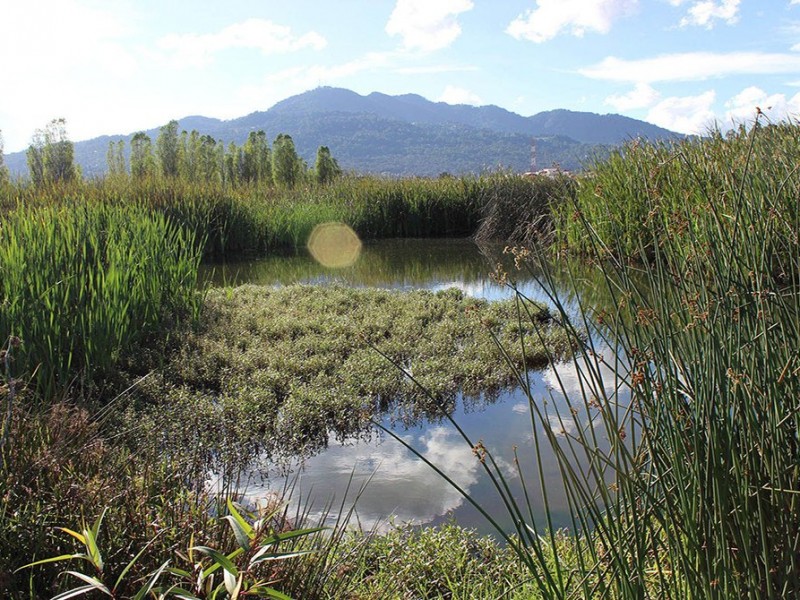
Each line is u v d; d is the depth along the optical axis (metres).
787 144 7.81
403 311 10.30
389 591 3.48
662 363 2.62
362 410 6.55
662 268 2.75
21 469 3.14
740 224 3.01
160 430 5.69
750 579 2.17
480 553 4.01
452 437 6.15
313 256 18.86
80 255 8.08
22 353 5.96
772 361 2.46
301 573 2.91
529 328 9.21
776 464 2.27
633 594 2.32
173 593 2.29
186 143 37.16
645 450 2.72
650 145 13.27
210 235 19.16
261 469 5.44
